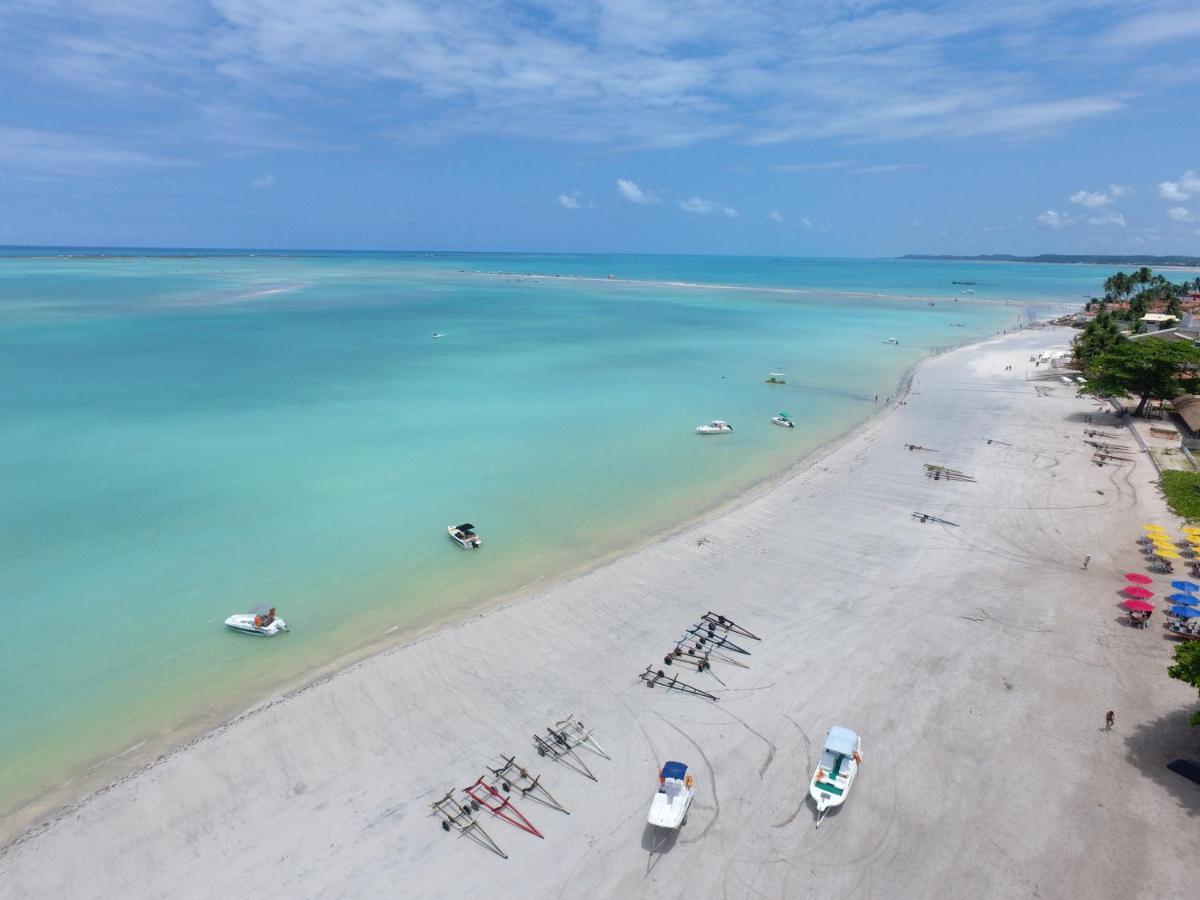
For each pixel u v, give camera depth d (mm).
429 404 82500
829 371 106500
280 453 63969
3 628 37250
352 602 40125
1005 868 23812
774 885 23375
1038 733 29703
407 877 23812
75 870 24094
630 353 119625
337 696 32000
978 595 40312
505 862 24328
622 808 26438
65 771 28188
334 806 26578
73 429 69562
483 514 51875
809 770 28078
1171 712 30703
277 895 23172
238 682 33469
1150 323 144125
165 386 88375
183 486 55938
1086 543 46375
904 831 25266
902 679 33188
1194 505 50625
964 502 53531
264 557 45031
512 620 37844
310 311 172125
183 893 23312
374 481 57750
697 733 30062
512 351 119375
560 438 70062
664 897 23078
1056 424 74750
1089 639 35938
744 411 82062
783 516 51219
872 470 60750
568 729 30297
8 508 51312
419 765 28469
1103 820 25500
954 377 100250
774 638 36500
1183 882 23109
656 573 42969
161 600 40062
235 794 27078
